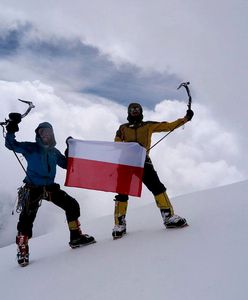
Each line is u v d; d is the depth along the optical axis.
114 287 2.71
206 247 3.03
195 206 4.86
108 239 4.27
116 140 4.24
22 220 4.09
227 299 2.14
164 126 4.04
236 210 4.05
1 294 3.22
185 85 3.97
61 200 4.21
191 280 2.50
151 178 4.00
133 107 4.13
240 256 2.67
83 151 4.30
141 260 3.11
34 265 3.94
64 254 4.09
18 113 3.98
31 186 4.06
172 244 3.32
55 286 3.05
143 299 2.41
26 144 4.06
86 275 3.11
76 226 4.25
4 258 4.89
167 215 3.90
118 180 4.12
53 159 4.14
